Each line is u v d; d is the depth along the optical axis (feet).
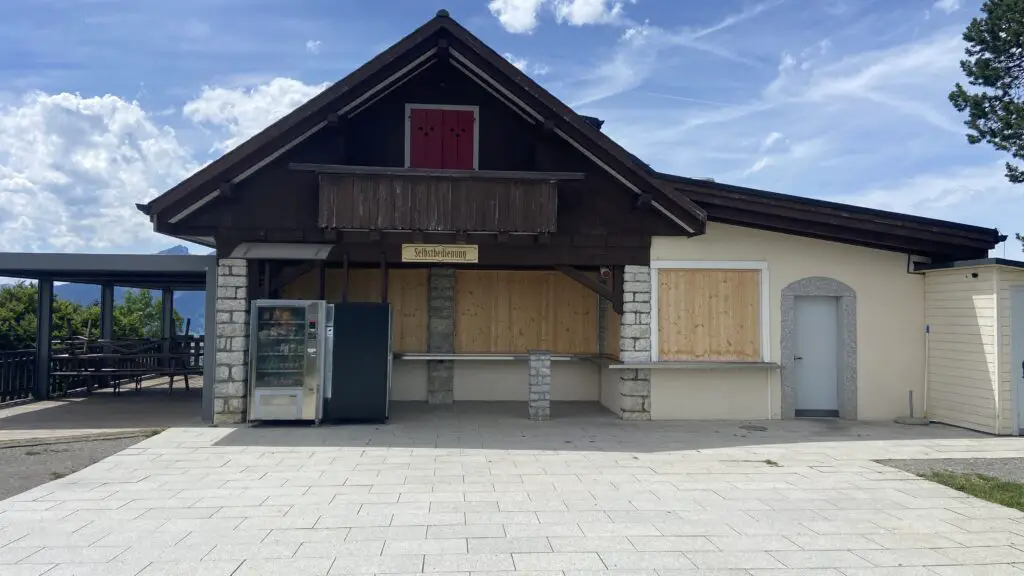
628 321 35.22
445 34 32.17
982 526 18.30
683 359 35.70
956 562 15.76
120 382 50.78
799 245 36.19
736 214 34.60
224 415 32.81
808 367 36.83
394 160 34.65
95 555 15.65
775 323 35.94
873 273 36.32
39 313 43.60
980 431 32.45
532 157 35.04
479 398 42.19
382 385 33.19
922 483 22.71
